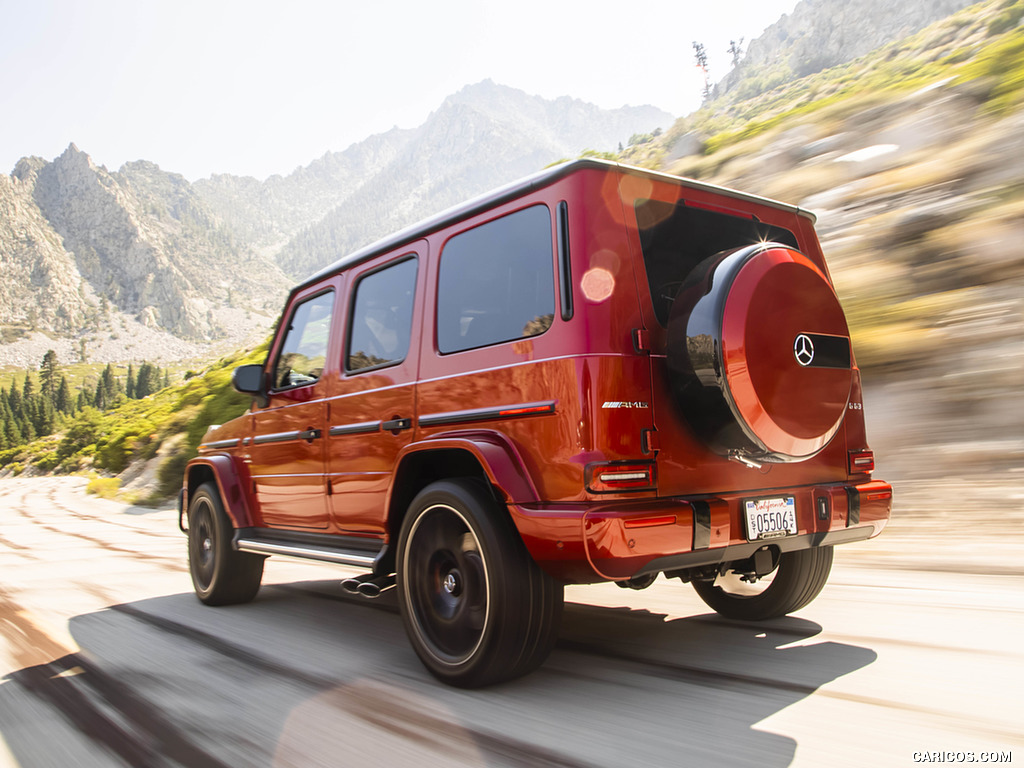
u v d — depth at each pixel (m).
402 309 3.90
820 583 3.99
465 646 3.17
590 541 2.75
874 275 9.08
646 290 3.11
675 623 4.17
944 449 6.52
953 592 4.32
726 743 2.54
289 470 4.68
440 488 3.28
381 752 2.63
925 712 2.71
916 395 7.25
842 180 12.87
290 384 4.81
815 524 3.36
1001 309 7.68
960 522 5.55
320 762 2.58
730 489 3.20
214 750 2.72
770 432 3.01
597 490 2.83
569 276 2.99
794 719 2.71
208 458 5.50
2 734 3.01
